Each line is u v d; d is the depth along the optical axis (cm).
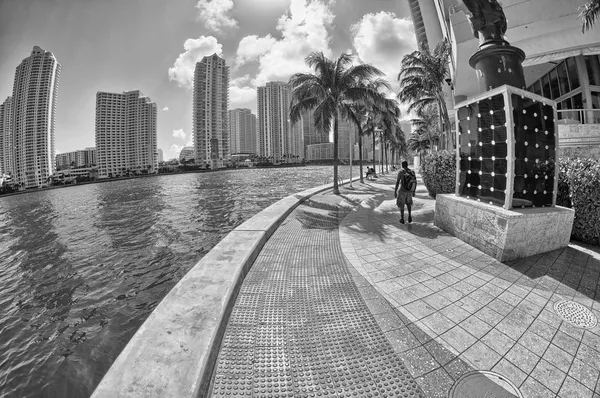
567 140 1336
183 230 1608
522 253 427
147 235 1555
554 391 195
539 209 459
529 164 464
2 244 1680
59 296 839
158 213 2414
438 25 3534
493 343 246
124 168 12712
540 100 474
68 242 1593
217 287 339
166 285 852
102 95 12019
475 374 213
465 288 347
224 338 265
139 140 12744
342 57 1650
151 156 12850
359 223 745
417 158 5109
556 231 450
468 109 541
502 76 526
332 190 1783
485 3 541
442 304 313
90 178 11375
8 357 546
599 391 193
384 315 297
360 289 358
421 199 1141
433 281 371
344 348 248
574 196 493
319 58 1658
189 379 193
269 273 423
